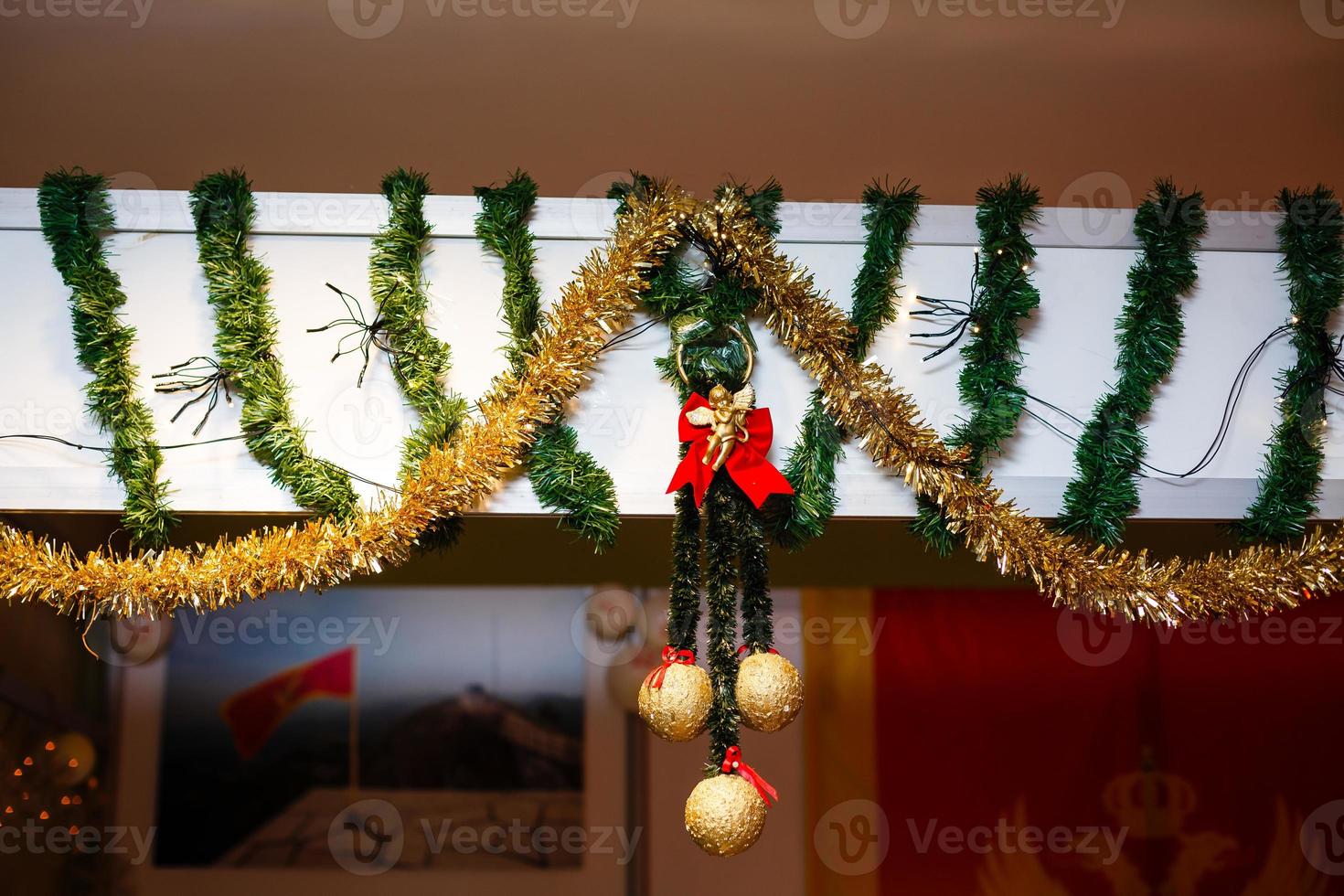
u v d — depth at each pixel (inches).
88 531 80.3
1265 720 99.5
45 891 86.7
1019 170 96.6
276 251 55.9
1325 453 57.5
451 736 97.1
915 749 98.9
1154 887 97.0
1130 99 94.9
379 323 54.7
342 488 53.5
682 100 93.5
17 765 82.4
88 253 54.1
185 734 95.4
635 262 53.7
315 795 95.5
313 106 91.4
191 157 92.0
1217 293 58.9
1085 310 58.2
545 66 91.4
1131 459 56.1
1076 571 53.9
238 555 51.2
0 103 88.0
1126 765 98.9
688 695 48.9
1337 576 55.1
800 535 55.7
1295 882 96.7
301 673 97.4
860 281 56.1
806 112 94.4
